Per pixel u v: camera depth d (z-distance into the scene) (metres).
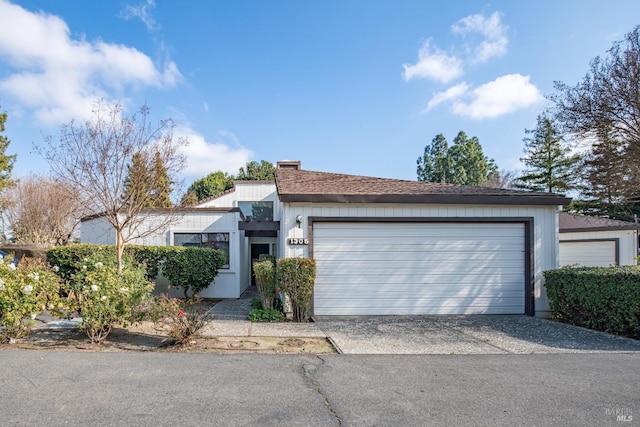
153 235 11.74
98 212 8.43
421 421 3.08
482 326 7.44
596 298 7.01
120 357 4.81
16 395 3.47
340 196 8.52
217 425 2.96
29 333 5.93
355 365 4.66
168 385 3.82
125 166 8.20
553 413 3.25
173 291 11.27
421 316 8.53
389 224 8.84
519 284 8.91
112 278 5.79
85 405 3.29
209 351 5.27
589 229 14.80
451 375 4.29
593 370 4.49
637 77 11.17
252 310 8.59
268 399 3.51
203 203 17.80
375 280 8.73
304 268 7.93
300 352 5.32
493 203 8.81
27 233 19.08
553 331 6.96
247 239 15.32
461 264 8.88
